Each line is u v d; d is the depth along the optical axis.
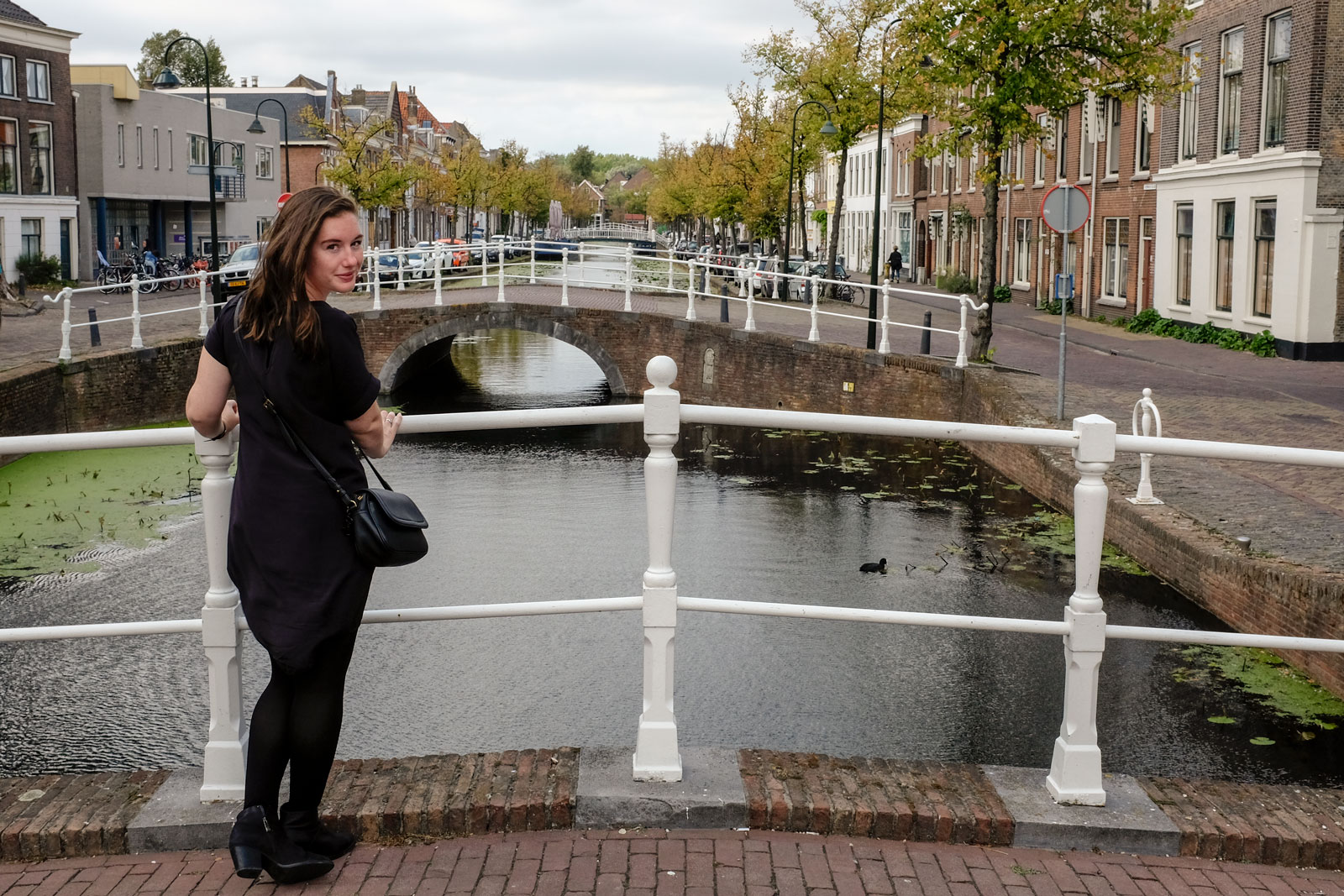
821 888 3.09
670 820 3.41
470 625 9.30
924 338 20.20
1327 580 7.71
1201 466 12.48
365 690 7.97
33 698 7.89
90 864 3.25
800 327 25.61
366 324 24.52
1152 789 3.66
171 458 16.89
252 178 57.84
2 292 30.70
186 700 7.86
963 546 11.64
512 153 92.31
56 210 41.03
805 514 13.28
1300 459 3.50
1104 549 11.23
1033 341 24.77
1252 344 22.48
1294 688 7.75
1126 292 28.62
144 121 47.06
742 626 9.19
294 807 3.17
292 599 2.97
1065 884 3.17
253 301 2.94
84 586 10.41
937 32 19.12
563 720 7.46
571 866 3.18
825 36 32.88
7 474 15.72
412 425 3.22
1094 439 3.50
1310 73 20.95
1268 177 22.12
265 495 2.97
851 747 6.95
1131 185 28.36
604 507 13.80
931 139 19.92
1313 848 3.36
